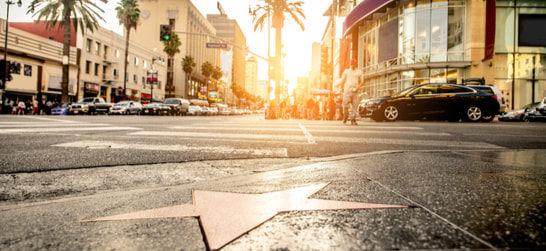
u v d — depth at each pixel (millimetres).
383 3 23438
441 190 1504
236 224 1068
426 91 10914
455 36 20875
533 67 21062
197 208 1280
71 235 1018
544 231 933
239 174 2162
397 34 23516
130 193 1638
